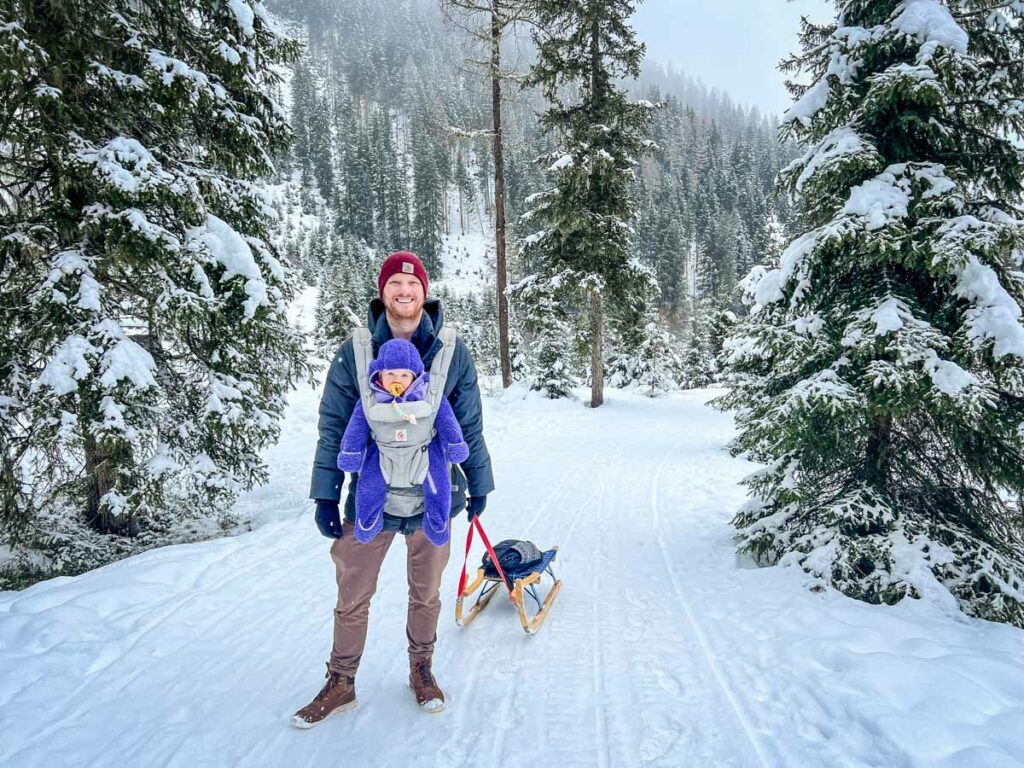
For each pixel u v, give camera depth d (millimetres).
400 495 2340
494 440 12672
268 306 5977
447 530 2400
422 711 2613
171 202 5434
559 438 13172
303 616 3672
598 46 16594
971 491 4617
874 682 2672
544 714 2635
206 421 6000
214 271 5898
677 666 3096
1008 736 2232
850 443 4664
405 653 3186
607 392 23500
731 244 68125
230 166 6676
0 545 5934
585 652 3262
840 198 4742
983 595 3869
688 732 2508
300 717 2467
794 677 2891
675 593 4258
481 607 3805
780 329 4598
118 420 5105
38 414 4984
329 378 2391
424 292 2424
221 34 6039
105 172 5027
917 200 4254
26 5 5098
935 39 4102
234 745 2357
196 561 4461
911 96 3967
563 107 16875
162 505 6016
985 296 3885
